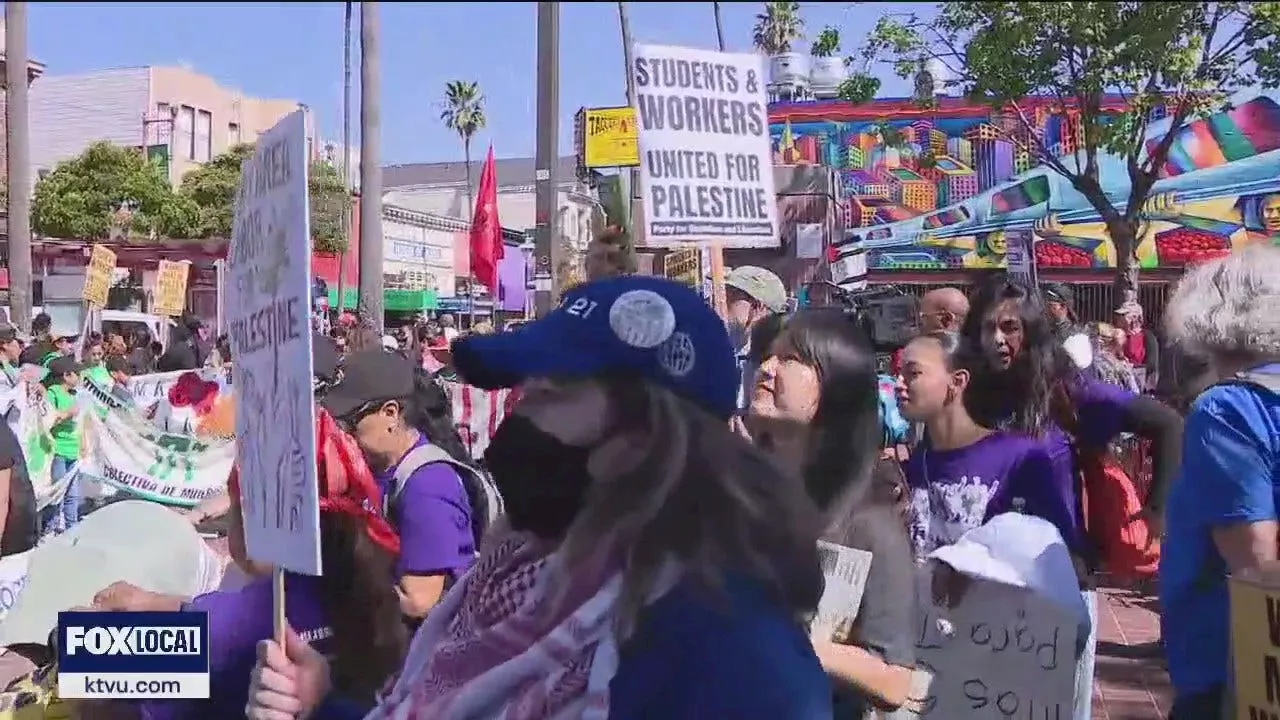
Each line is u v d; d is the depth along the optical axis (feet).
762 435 8.68
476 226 45.39
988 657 9.70
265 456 6.85
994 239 77.46
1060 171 56.85
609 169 32.83
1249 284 8.18
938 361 10.94
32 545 15.25
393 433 11.32
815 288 33.22
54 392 31.53
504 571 5.03
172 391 36.24
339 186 102.06
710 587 4.31
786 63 81.76
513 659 4.71
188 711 7.83
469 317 105.40
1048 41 49.55
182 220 113.19
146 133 152.97
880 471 9.57
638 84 18.57
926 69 58.90
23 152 57.57
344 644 7.60
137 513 9.42
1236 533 7.86
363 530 7.86
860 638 8.07
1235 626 7.48
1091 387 11.76
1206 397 8.19
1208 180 73.67
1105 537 11.55
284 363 6.57
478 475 11.03
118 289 74.49
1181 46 47.93
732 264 43.34
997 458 10.70
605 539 4.46
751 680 4.16
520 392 4.94
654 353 4.66
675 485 4.45
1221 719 8.25
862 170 79.36
